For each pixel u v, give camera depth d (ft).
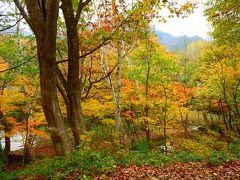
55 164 29.89
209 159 35.06
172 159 36.47
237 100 76.84
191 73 86.74
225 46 62.34
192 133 84.89
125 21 40.60
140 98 61.05
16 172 37.88
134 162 33.58
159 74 59.16
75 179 26.58
